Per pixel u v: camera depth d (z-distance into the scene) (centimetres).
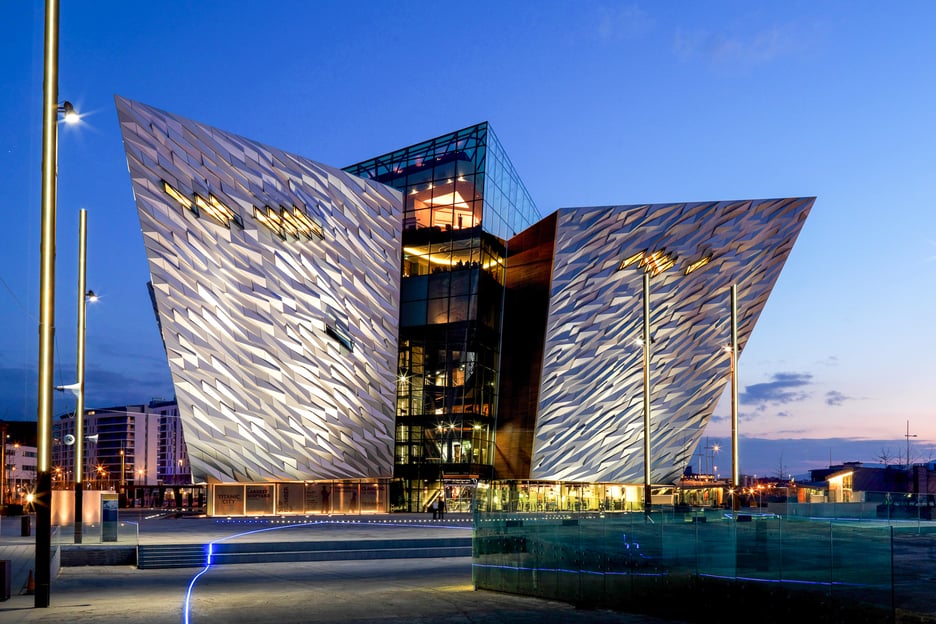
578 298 5669
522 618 1540
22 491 17875
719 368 6412
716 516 1964
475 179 5922
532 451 5938
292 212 4800
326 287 5019
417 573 2505
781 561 1419
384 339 5434
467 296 5869
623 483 6831
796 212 5619
